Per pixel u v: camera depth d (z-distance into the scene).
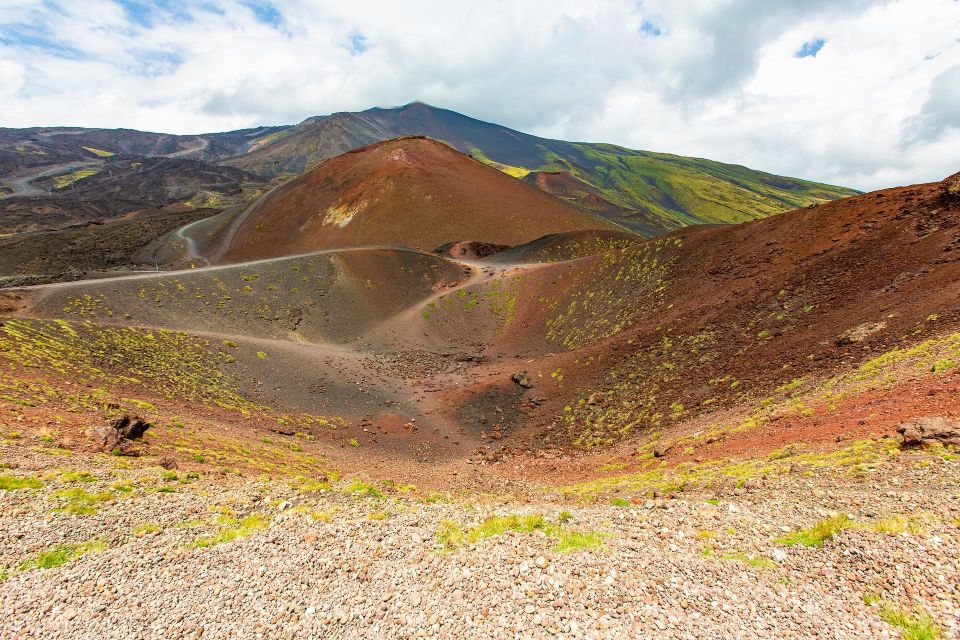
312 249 154.75
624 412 44.78
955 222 40.47
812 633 9.09
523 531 15.05
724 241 71.06
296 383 59.28
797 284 47.91
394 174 180.12
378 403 58.41
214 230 193.38
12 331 47.41
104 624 11.17
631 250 88.69
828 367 32.84
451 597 11.20
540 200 182.12
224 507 19.59
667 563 12.02
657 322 60.19
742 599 10.33
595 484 27.45
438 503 23.02
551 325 82.19
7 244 188.88
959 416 18.69
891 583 10.11
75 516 17.50
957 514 12.48
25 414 28.92
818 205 60.44
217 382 53.91
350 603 11.38
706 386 41.38
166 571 13.59
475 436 51.19
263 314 86.50
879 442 19.45
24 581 13.24
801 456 21.09
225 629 10.73
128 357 52.25
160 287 83.44
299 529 16.56
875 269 42.19
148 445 29.61
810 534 12.81
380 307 99.19
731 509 16.02
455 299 97.06
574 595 10.80
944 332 27.98
